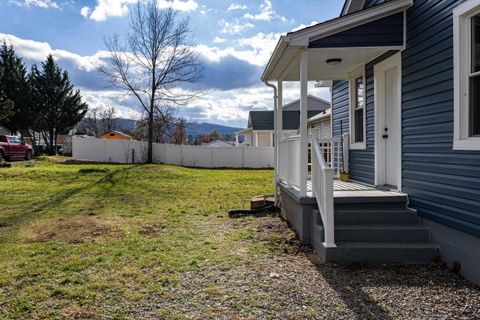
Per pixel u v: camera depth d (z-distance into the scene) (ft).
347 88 27.50
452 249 13.83
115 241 18.08
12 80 95.30
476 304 10.77
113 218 23.91
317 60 20.15
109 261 14.88
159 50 76.38
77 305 10.78
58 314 10.19
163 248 16.92
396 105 19.69
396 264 14.38
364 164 23.21
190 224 22.53
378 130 20.90
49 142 116.06
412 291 11.76
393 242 15.40
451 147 13.60
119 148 76.33
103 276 13.17
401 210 16.48
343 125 28.53
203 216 25.26
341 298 11.23
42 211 26.11
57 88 106.93
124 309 10.52
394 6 16.49
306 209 17.43
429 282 12.53
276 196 26.78
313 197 17.35
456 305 10.71
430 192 15.17
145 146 77.30
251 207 26.89
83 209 27.14
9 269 13.87
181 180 49.19
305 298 11.25
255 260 15.14
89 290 11.89
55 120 107.65
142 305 10.79
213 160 80.33
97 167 59.31
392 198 16.98
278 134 26.45
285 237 18.85
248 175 59.26
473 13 12.50
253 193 37.73
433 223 15.16
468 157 12.61
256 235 19.51
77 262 14.66
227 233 20.10
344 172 26.05
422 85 15.64
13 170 51.08
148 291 11.83
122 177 48.65
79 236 19.01
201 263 14.73
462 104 12.99
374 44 16.92
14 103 90.17
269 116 106.63
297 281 12.69
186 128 127.24
